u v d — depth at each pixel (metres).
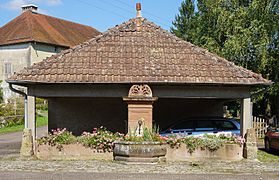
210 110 18.94
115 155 13.34
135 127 13.87
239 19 27.58
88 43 15.91
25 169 11.81
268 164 13.30
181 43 16.19
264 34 25.64
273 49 26.86
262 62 25.59
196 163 13.26
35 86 14.25
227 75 14.32
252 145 14.02
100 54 15.21
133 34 16.45
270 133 17.41
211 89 14.41
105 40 16.03
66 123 18.16
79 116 18.20
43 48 46.94
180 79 13.91
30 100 14.30
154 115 18.83
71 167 12.17
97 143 13.80
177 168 12.13
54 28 51.59
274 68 26.89
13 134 26.70
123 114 18.14
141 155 12.84
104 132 14.56
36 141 14.16
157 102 18.84
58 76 13.97
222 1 29.91
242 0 30.14
